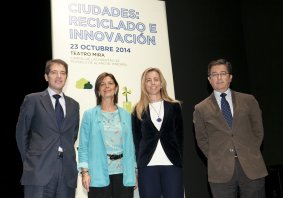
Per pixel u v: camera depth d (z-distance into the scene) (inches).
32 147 108.9
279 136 181.8
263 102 191.3
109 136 120.4
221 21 195.8
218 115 120.8
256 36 195.3
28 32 150.3
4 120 142.6
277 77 183.8
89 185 116.8
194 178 173.0
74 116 116.4
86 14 150.0
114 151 119.5
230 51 196.1
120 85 152.0
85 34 148.6
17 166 141.8
